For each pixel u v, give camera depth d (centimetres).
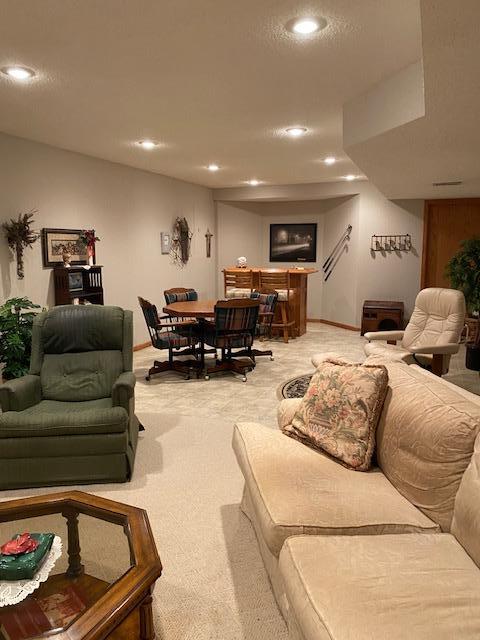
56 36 239
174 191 741
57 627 132
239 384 488
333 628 116
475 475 150
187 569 207
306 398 235
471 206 724
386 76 296
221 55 264
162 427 369
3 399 293
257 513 179
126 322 343
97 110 368
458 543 152
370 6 210
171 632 172
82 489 274
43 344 332
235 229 900
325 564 139
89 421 273
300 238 902
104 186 580
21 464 273
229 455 320
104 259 588
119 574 152
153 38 242
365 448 204
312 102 351
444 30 168
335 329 825
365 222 777
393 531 162
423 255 756
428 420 179
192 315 490
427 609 121
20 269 452
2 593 142
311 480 188
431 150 362
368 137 325
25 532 172
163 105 357
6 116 382
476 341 549
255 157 566
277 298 660
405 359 394
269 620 178
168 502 261
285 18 221
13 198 449
